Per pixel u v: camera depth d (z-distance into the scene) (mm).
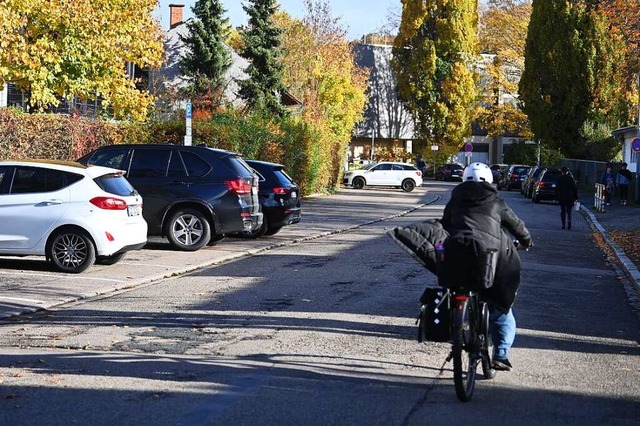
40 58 25359
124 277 15211
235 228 19797
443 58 81625
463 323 7457
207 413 7055
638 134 47219
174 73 55969
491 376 8438
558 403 7645
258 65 51938
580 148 58562
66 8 25094
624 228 29422
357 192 55469
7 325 10984
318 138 46312
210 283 14844
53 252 15555
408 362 9078
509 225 8031
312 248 21016
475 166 8141
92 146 24344
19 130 21625
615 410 7449
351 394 7766
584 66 57375
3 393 7621
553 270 17938
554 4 57625
